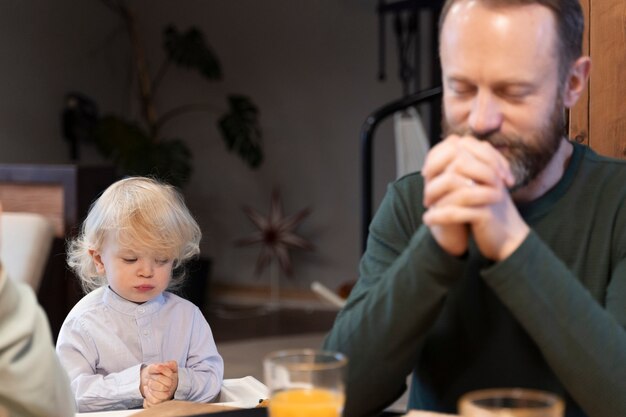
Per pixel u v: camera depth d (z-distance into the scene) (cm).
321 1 659
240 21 691
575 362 108
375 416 123
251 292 693
